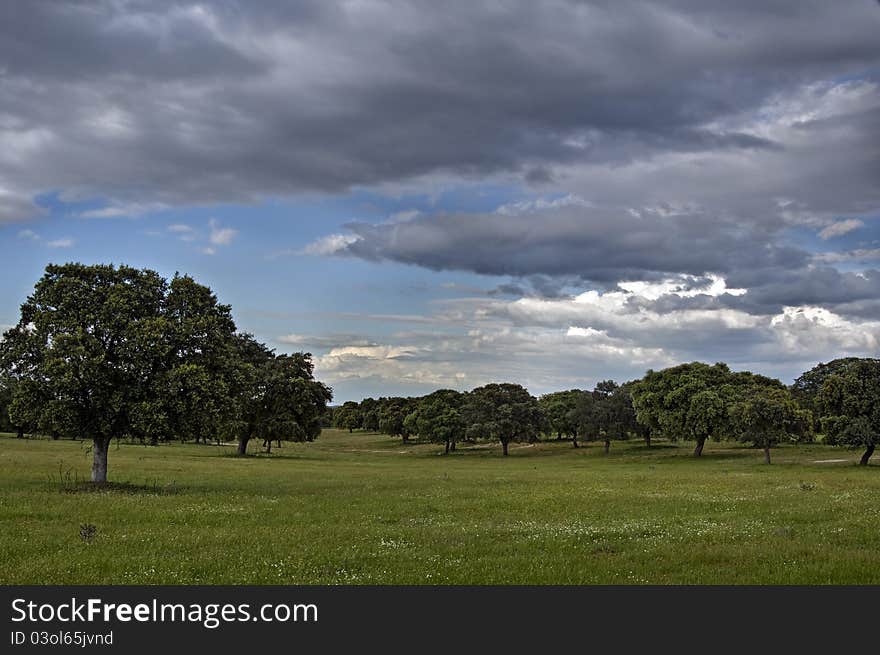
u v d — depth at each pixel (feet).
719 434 305.32
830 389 247.29
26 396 122.83
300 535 72.54
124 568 56.08
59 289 126.41
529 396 447.42
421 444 510.99
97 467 132.05
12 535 71.36
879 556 59.72
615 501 112.47
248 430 319.47
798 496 118.42
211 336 135.95
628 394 386.52
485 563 58.18
